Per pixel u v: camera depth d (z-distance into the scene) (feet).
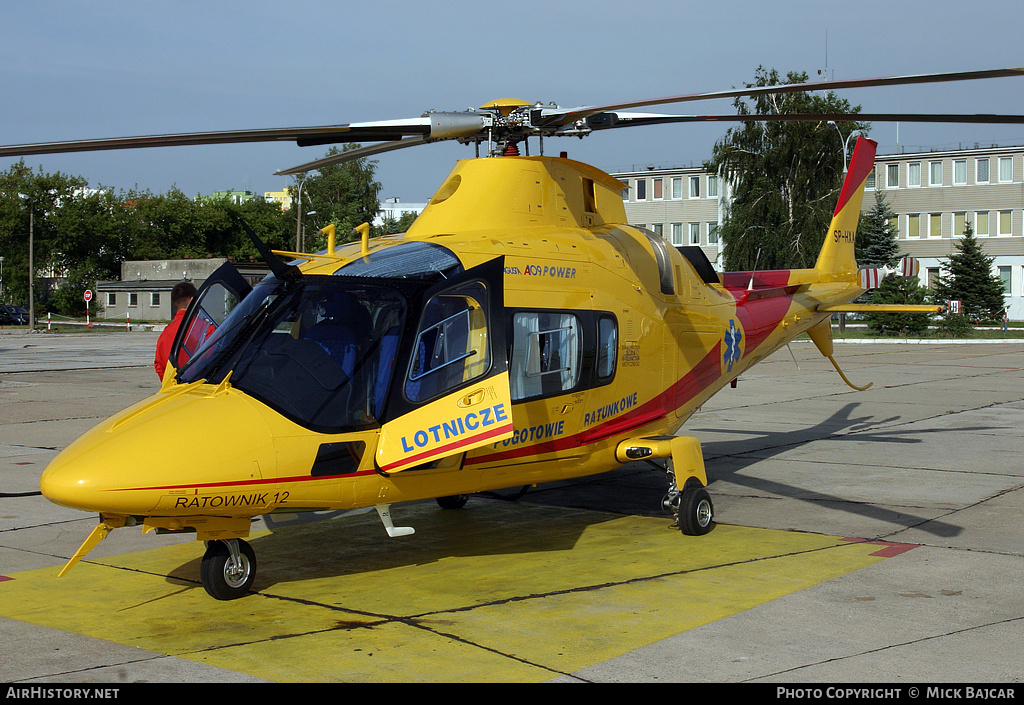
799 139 143.02
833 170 143.64
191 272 208.23
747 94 21.01
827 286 37.09
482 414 19.84
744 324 31.65
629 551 23.53
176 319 27.76
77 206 230.68
